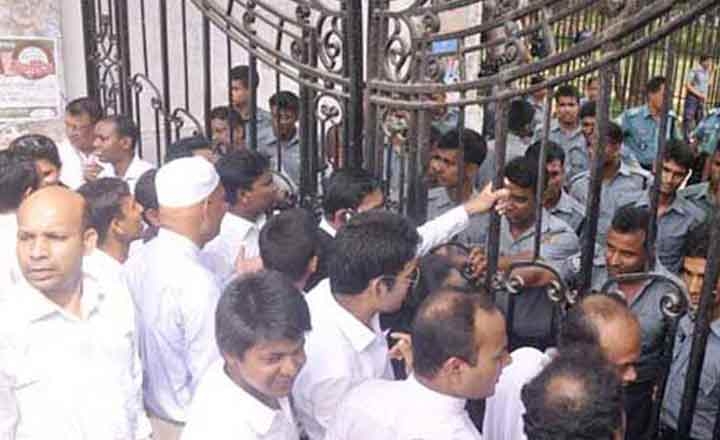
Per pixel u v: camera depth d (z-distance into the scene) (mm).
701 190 3803
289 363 1660
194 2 3381
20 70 4570
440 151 3096
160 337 2369
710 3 1834
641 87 5664
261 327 1614
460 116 2500
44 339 1863
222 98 5320
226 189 2945
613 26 2004
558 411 1313
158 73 5074
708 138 5637
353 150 2852
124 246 2570
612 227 2428
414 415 1671
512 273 2318
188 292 2332
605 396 1328
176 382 2410
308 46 2992
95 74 4453
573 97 4934
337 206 2615
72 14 4719
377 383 1835
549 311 2574
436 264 2400
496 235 2424
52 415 1868
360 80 2805
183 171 2389
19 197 2521
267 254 2227
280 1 4996
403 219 2074
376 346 2115
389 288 2010
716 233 1841
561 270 2756
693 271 2400
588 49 2088
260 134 4527
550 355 1681
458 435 1647
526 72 2248
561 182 3535
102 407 1949
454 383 1640
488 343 1614
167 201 2365
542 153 2234
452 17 5098
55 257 1839
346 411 1810
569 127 4977
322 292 2133
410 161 2666
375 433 1729
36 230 1835
